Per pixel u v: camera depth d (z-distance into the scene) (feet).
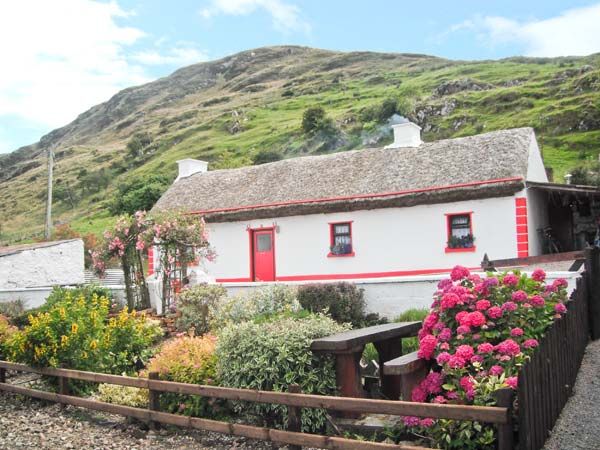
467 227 59.00
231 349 26.30
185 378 27.50
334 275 65.77
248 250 71.56
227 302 38.01
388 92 289.12
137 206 175.32
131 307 50.08
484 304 20.68
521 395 16.46
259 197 72.69
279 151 219.20
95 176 276.21
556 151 148.87
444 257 59.62
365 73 403.13
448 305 20.97
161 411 27.45
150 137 346.33
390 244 62.64
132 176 262.47
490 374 18.37
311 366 24.64
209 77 648.79
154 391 26.43
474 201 58.39
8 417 29.86
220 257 73.61
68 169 334.65
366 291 40.96
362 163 71.77
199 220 50.78
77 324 32.55
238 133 285.84
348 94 314.76
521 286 22.40
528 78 242.58
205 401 26.99
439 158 65.62
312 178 72.49
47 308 48.01
